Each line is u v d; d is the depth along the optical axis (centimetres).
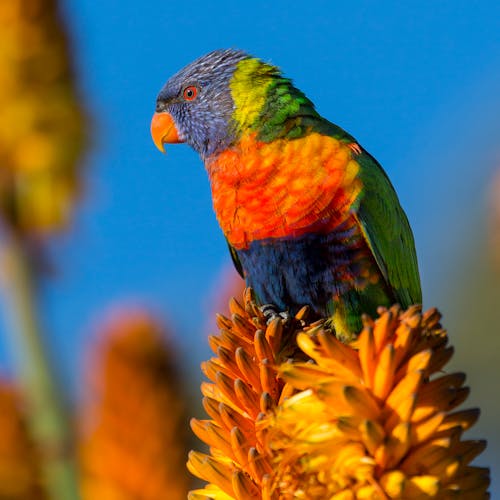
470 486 359
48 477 565
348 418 361
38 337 608
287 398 394
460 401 369
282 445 377
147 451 598
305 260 846
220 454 418
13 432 569
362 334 371
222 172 865
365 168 849
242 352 435
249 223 848
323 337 380
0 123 760
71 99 806
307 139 838
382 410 367
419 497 352
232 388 419
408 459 360
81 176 771
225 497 407
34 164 745
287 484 372
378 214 852
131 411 605
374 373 370
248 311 538
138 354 631
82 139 792
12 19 806
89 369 641
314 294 865
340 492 359
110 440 594
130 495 587
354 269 855
